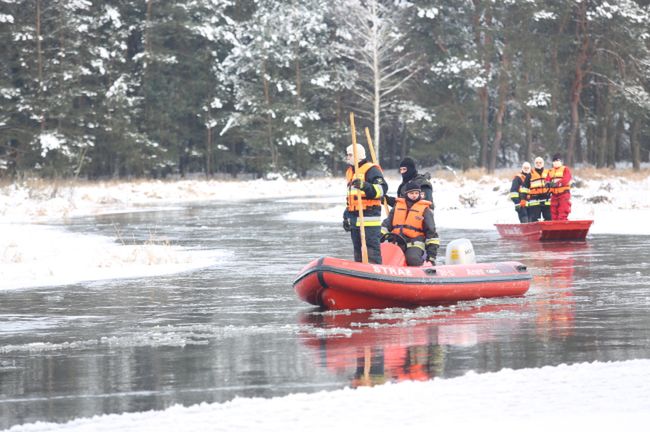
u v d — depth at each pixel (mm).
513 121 118875
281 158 120000
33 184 78688
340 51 123312
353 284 18422
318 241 37344
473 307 18766
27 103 108688
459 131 118875
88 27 114250
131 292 22609
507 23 117188
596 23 115688
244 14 128250
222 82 122688
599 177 95625
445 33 119812
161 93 117812
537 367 12484
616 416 9414
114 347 15148
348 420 9625
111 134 113500
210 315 18641
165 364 13500
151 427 9602
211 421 9750
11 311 19688
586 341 14539
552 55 120000
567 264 26969
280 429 9375
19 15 110500
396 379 11914
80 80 114562
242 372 12719
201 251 33875
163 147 117562
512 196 38938
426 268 19125
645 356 13172
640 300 19375
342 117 126875
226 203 76500
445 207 55094
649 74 117000
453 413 9781
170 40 122062
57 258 30703
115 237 40250
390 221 20484
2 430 9828
